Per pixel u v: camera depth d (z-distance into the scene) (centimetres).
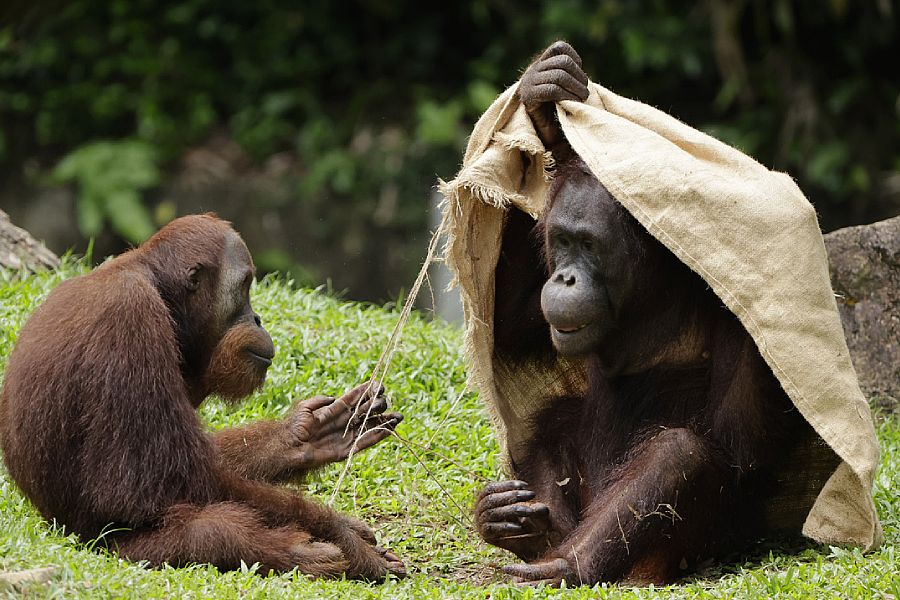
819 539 939
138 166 3122
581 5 3291
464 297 1057
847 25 3294
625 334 1024
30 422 901
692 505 927
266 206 3203
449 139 3142
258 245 3194
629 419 1040
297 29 3466
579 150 984
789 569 862
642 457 943
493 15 3544
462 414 1288
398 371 1352
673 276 1015
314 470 985
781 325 907
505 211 1077
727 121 3366
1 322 1312
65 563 778
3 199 3322
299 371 1317
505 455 1087
